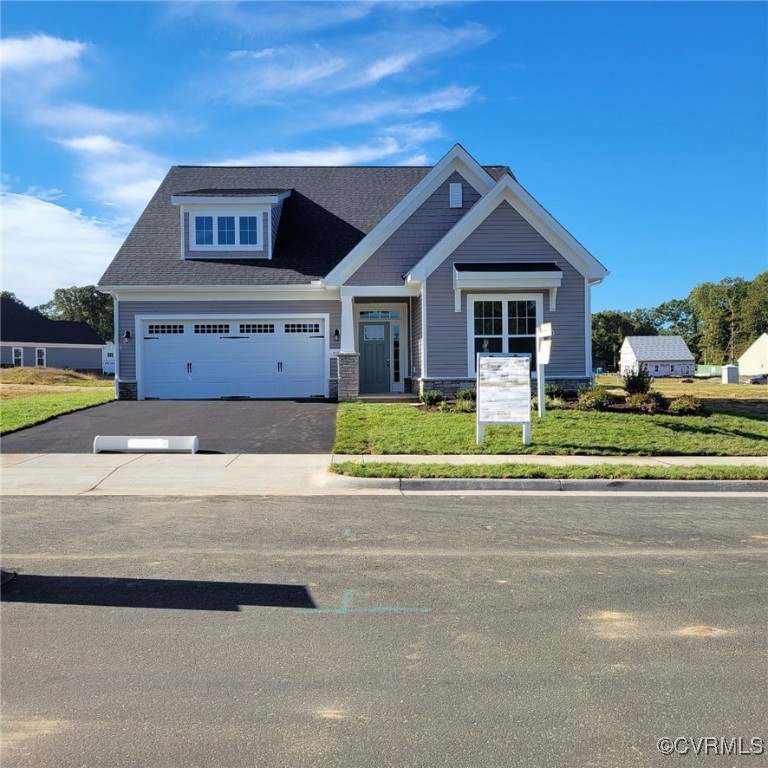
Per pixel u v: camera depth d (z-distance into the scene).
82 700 3.84
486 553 6.81
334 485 10.39
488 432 14.19
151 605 5.28
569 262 18.55
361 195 24.67
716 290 109.19
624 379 18.98
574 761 3.30
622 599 5.50
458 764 3.27
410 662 4.34
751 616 5.15
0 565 6.23
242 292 20.73
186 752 3.35
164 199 24.31
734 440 13.73
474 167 19.59
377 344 21.69
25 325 55.91
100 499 9.38
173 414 16.73
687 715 3.73
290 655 4.42
